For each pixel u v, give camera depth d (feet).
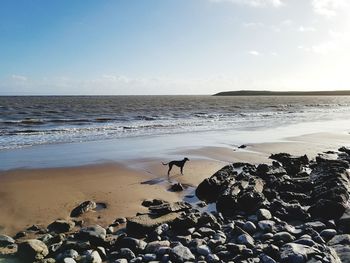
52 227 29.66
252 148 74.02
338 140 88.53
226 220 32.35
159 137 92.27
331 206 31.37
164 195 40.34
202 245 25.67
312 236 26.81
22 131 101.55
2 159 59.88
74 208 35.12
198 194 40.45
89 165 55.57
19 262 23.18
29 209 34.55
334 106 343.05
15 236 27.99
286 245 24.43
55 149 71.46
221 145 78.13
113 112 209.97
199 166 55.93
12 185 43.14
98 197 38.78
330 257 22.33
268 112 224.74
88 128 111.14
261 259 23.27
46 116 170.40
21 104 313.73
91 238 26.23
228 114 198.18
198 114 196.44
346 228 28.50
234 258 23.75
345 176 41.06
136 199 38.42
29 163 56.75
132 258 24.32
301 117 177.78
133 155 64.90
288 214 32.35
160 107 287.07
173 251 24.14
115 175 49.32
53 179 46.60
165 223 29.94
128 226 28.89
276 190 41.45
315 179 42.55
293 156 60.39
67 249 24.95
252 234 28.55
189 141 84.48
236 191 37.09
